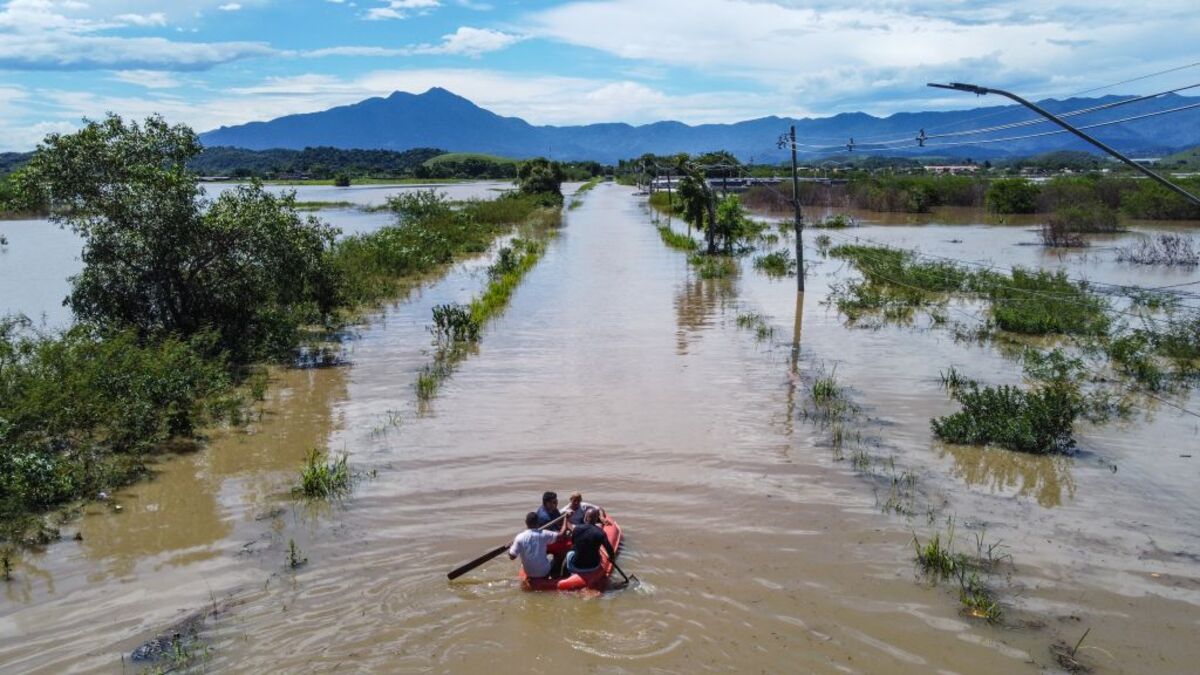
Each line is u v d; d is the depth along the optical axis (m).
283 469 11.27
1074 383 15.01
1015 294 23.70
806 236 44.84
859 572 8.21
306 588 7.96
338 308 23.17
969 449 11.83
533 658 6.74
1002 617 7.36
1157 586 7.92
